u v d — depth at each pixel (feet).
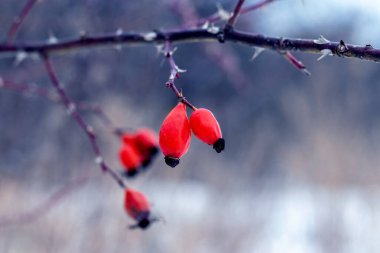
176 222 23.02
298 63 5.52
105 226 18.88
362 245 25.04
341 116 30.78
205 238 23.36
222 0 17.63
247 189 29.17
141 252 19.77
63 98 7.92
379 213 25.64
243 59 38.70
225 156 37.37
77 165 21.45
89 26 16.56
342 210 25.91
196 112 4.85
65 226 18.08
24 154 22.17
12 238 17.07
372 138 31.50
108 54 19.98
